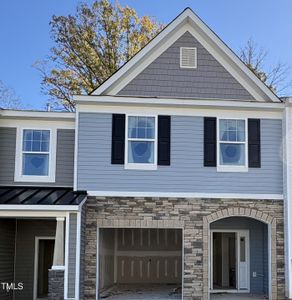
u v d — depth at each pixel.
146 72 16.61
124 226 15.48
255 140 16.25
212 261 18.55
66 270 13.95
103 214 15.47
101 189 15.59
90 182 15.59
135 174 15.73
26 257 17.09
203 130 16.09
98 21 29.16
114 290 18.27
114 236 20.98
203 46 16.92
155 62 16.69
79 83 28.72
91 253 15.24
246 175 16.05
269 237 15.92
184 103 15.96
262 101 16.41
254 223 17.92
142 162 15.83
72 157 16.80
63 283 13.90
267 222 15.92
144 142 15.92
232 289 17.77
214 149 16.03
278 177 16.16
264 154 16.22
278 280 15.72
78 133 15.75
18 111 16.59
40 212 14.17
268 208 15.98
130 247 21.25
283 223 15.95
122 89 16.45
